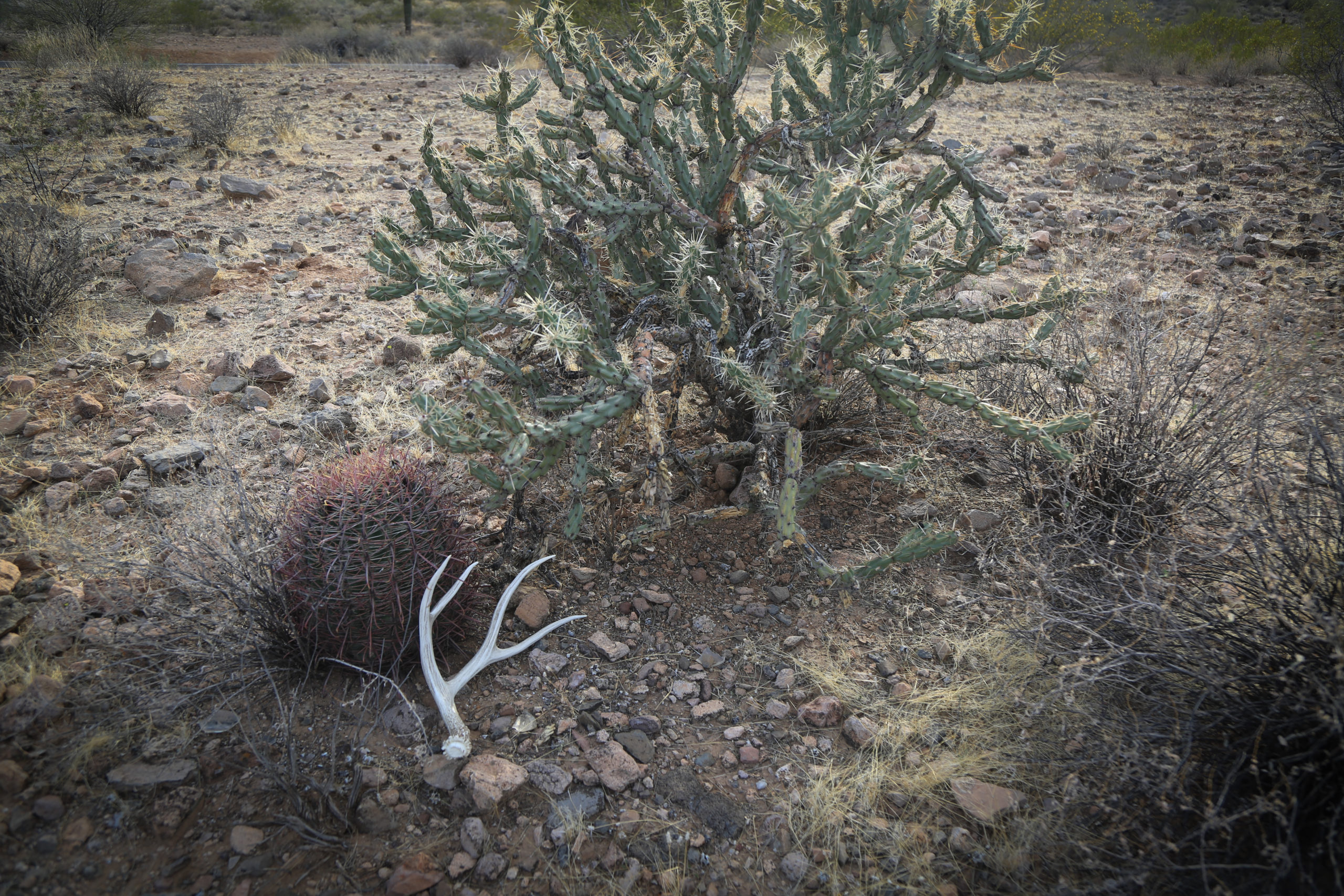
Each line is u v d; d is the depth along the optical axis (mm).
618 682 2857
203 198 7559
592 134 3408
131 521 3457
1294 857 2023
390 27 27797
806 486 3082
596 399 2838
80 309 5121
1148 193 7926
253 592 2814
